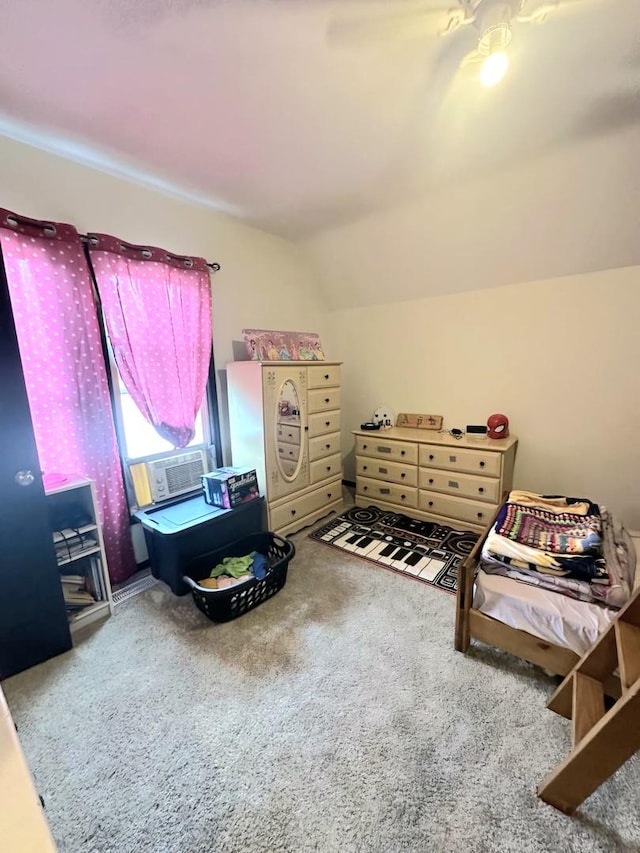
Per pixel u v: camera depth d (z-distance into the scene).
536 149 1.91
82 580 1.98
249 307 3.01
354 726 1.37
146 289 2.26
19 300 1.80
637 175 1.95
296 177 2.17
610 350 2.51
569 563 1.51
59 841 1.06
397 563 2.45
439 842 1.04
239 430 2.73
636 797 1.13
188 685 1.56
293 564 2.46
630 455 2.55
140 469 2.40
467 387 3.15
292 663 1.66
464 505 2.83
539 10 1.13
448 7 1.10
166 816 1.11
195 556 2.22
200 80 1.40
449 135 1.78
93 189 2.05
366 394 3.79
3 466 1.55
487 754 1.26
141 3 1.08
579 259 2.45
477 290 2.96
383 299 3.44
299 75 1.38
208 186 2.29
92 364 2.06
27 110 1.57
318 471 3.05
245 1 1.07
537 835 1.04
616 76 1.41
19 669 1.63
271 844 1.04
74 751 1.30
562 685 1.37
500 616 1.57
